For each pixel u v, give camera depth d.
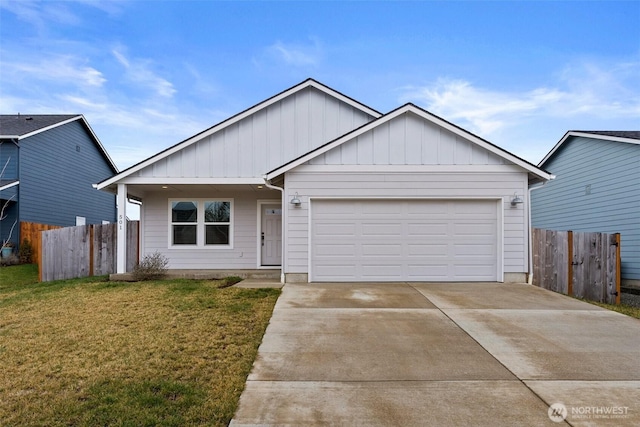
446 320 5.89
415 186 9.19
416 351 4.61
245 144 10.90
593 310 6.54
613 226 12.56
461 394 3.53
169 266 11.75
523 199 9.13
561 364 4.23
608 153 12.84
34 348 4.70
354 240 9.27
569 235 9.31
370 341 4.96
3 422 3.01
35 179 15.34
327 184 9.20
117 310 6.53
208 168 10.70
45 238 10.80
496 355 4.49
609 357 4.45
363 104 11.17
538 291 8.06
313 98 11.21
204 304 6.84
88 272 11.27
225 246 11.87
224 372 3.99
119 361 4.26
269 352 4.57
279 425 3.01
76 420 3.05
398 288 8.34
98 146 19.91
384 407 3.29
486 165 9.20
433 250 9.27
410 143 9.22
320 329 5.44
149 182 10.45
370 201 9.30
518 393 3.55
